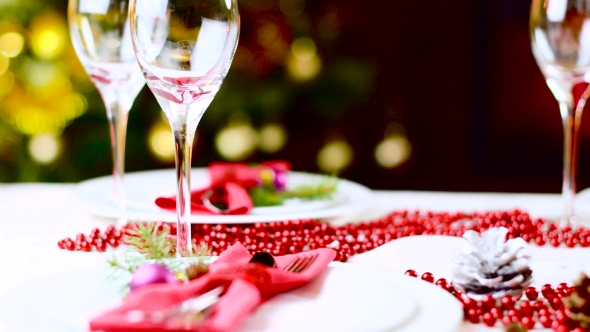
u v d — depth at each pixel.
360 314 0.67
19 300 0.69
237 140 2.68
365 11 3.72
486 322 0.71
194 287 0.66
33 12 2.48
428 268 0.85
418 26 3.77
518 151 3.97
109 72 1.06
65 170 2.62
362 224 1.05
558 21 1.01
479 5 3.80
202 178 1.35
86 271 0.75
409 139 3.80
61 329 0.64
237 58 2.75
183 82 0.80
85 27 1.04
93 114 2.56
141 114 2.63
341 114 2.81
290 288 0.71
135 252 0.80
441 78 3.81
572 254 0.90
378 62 3.71
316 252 0.76
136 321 0.61
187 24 0.80
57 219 1.12
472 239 0.77
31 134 2.59
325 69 2.77
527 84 3.89
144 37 0.80
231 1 0.81
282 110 2.73
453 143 3.87
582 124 3.76
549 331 0.70
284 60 2.79
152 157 2.66
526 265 0.75
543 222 1.05
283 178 1.14
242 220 0.99
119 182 1.05
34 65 2.47
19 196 1.35
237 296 0.65
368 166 3.60
